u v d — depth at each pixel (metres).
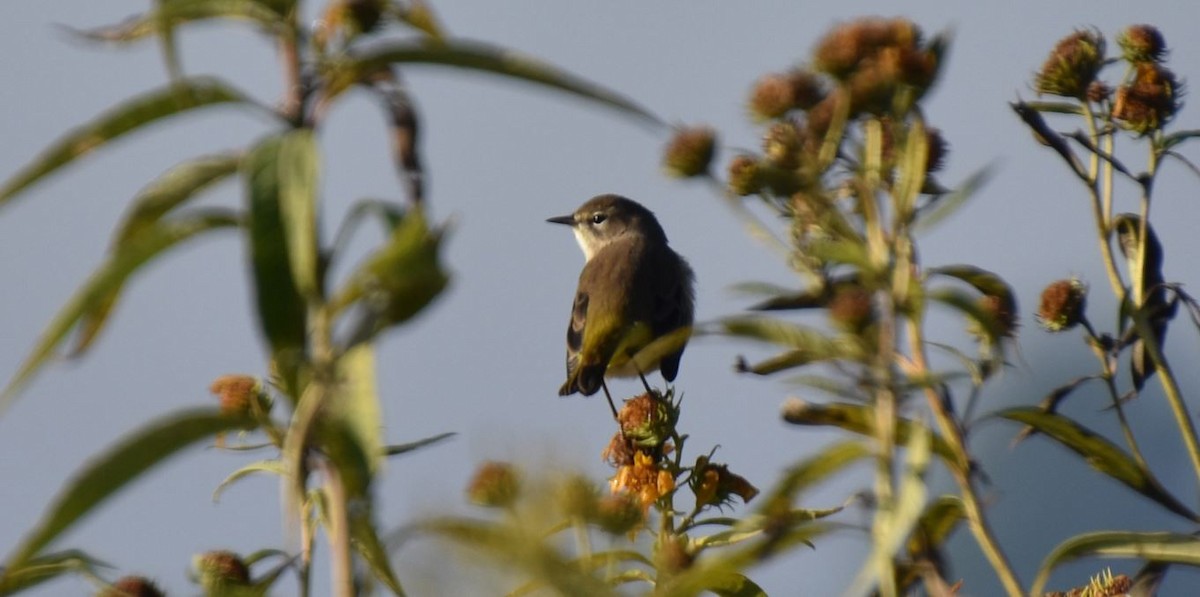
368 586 5.88
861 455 7.42
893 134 7.78
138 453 5.37
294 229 5.24
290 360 5.32
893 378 6.87
